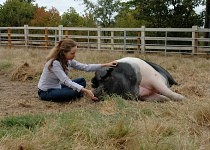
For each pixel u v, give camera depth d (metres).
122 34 24.97
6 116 5.70
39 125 5.06
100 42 20.06
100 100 6.72
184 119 5.34
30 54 15.67
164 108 5.87
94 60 12.90
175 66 12.24
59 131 4.61
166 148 4.20
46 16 29.30
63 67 6.63
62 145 4.30
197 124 5.16
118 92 6.74
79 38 22.09
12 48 21.39
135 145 4.28
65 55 6.60
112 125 4.82
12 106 6.51
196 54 17.48
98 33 20.12
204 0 22.08
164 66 12.08
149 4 22.38
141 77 6.75
